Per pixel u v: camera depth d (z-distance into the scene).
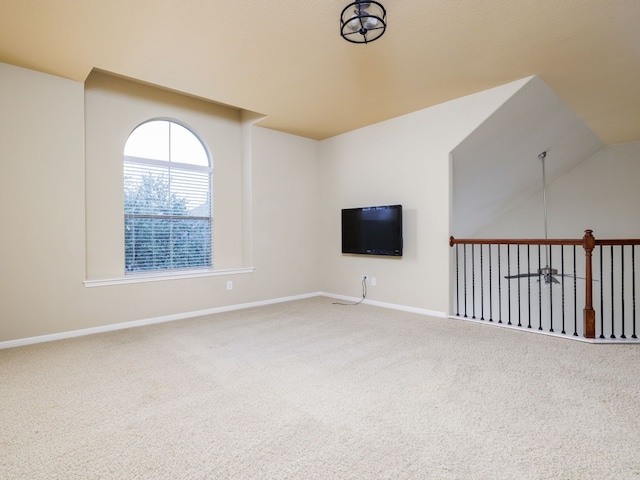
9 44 2.89
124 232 4.09
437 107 4.29
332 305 5.06
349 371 2.64
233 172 5.11
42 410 2.07
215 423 1.93
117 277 3.97
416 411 2.04
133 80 4.12
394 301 4.83
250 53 3.04
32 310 3.36
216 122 4.91
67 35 2.76
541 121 4.38
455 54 3.07
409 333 3.63
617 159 5.89
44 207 3.42
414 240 4.57
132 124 4.14
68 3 2.36
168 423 1.93
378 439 1.77
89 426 1.90
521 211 6.47
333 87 3.77
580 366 2.68
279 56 3.09
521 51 3.03
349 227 5.25
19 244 3.29
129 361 2.87
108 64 3.24
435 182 4.34
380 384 2.41
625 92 3.92
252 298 5.05
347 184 5.44
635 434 1.78
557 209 6.36
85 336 3.58
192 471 1.54
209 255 4.89
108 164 3.95
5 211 3.22
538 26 2.65
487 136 4.18
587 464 1.56
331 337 3.51
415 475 1.50
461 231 5.81
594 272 6.07
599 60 3.19
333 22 2.59
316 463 1.59
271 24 2.62
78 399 2.21
